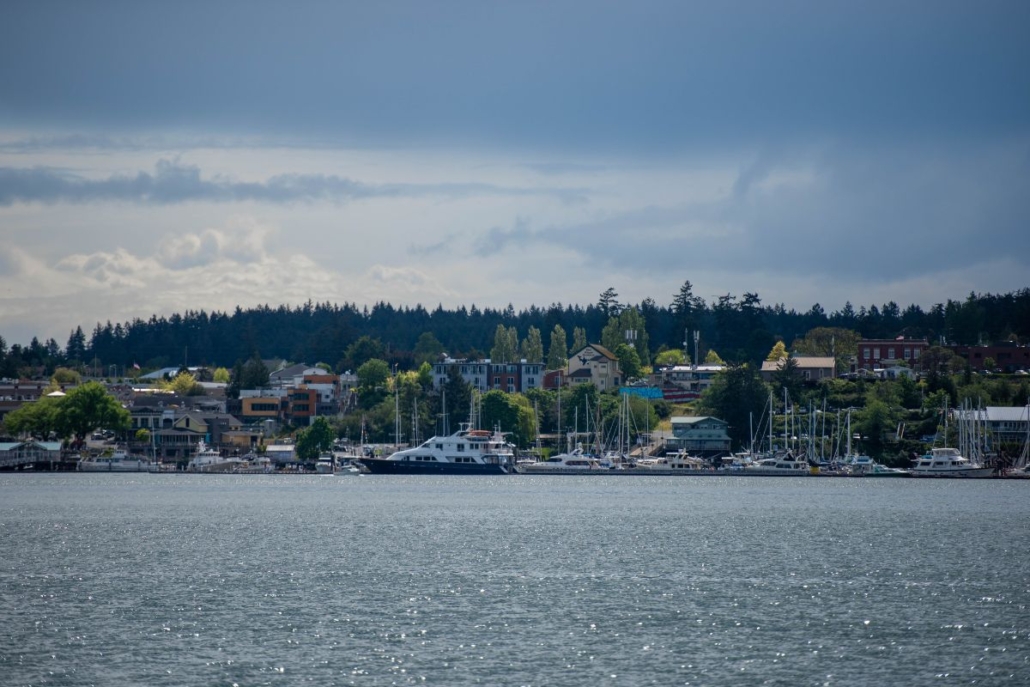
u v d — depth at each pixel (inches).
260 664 6161.4
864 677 5959.6
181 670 6053.2
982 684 5846.5
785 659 6279.5
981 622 7135.8
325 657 6304.1
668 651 6422.2
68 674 5989.2
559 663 6186.0
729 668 6102.4
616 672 6023.6
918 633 6845.5
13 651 6422.2
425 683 5846.5
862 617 7268.7
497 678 5930.1
